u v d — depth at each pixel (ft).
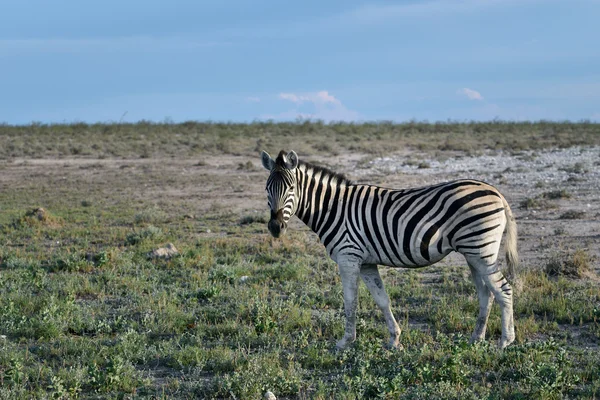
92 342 40.19
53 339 40.98
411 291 49.90
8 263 60.95
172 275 57.11
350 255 36.70
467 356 35.35
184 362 36.63
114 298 50.70
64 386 33.37
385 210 35.86
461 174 119.55
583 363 34.94
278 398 32.35
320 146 173.06
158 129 238.27
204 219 85.46
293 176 36.63
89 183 123.54
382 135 209.67
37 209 83.20
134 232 74.49
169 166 147.43
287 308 45.21
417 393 30.71
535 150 160.35
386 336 40.40
